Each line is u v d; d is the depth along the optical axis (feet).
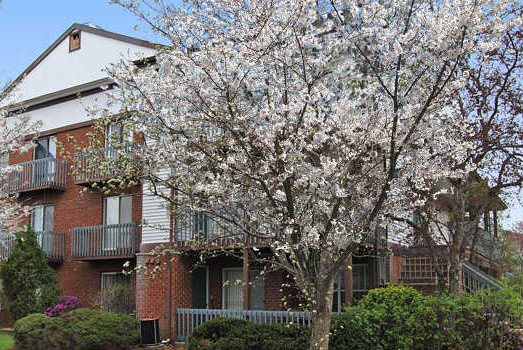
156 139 23.06
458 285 32.19
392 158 19.07
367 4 20.22
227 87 20.48
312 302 20.89
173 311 46.21
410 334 30.27
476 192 36.06
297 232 20.18
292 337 34.53
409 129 20.31
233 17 22.02
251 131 20.83
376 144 21.58
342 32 19.98
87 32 62.69
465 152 28.04
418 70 20.75
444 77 21.59
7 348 42.09
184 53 21.90
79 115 60.18
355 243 20.39
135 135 25.20
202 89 20.65
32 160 63.31
